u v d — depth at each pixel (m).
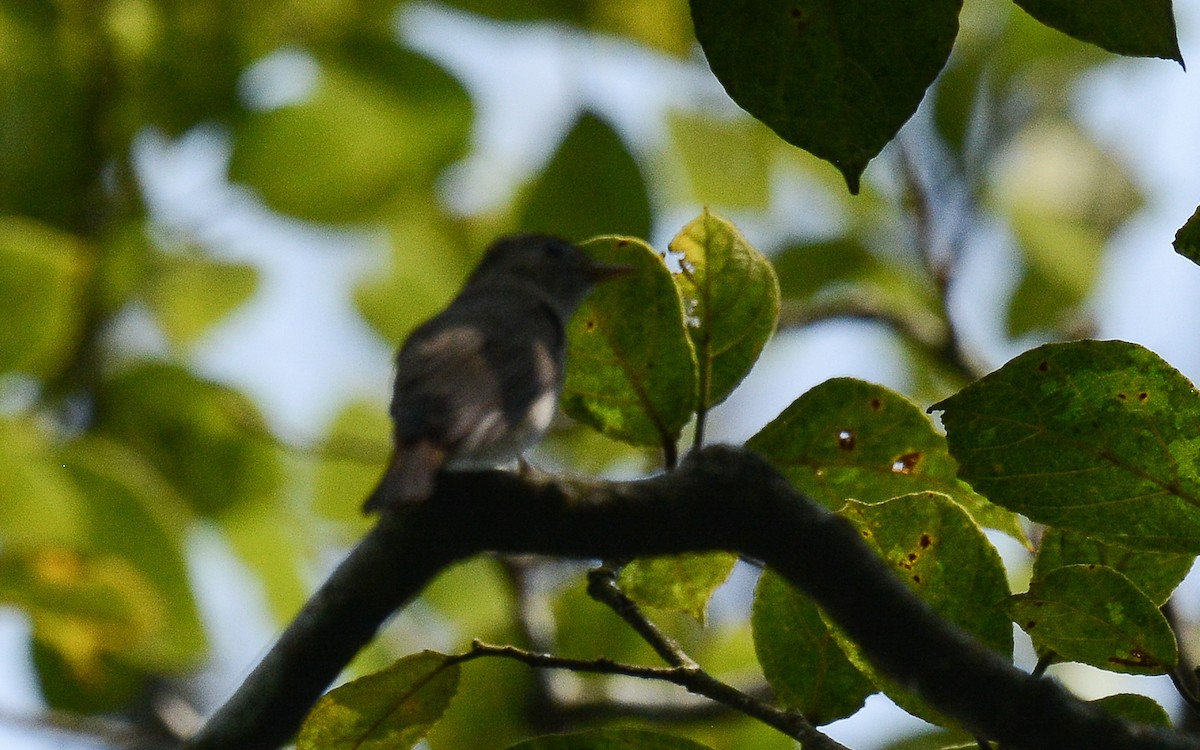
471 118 12.20
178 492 12.01
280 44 12.05
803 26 3.70
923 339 12.76
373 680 5.57
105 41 11.45
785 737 9.58
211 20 11.70
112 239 11.89
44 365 11.32
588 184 11.12
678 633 10.84
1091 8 3.71
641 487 4.70
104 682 10.90
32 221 11.56
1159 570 5.37
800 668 5.60
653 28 11.47
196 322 13.12
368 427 13.39
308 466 12.78
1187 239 4.27
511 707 10.66
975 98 12.86
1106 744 4.60
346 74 12.02
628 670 5.41
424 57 12.07
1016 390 4.79
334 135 11.89
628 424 5.92
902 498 5.21
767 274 5.87
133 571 10.09
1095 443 4.80
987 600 5.25
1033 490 4.90
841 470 6.05
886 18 3.67
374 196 12.10
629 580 6.00
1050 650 5.28
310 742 5.70
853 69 3.72
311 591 12.21
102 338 11.91
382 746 5.74
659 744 5.37
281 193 11.96
